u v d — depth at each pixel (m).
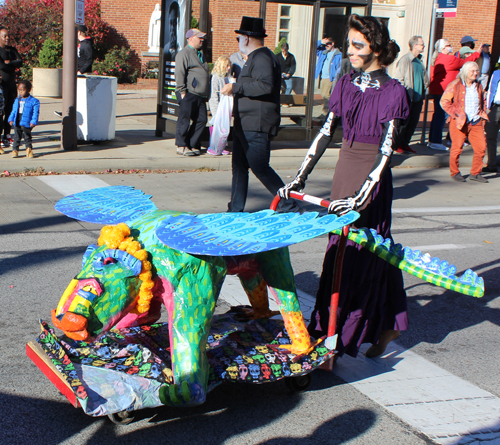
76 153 9.62
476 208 8.08
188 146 10.08
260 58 6.11
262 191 8.30
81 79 10.23
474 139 9.78
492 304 4.80
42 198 7.35
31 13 21.45
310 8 10.98
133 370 2.67
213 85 10.16
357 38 3.00
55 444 2.62
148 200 3.15
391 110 2.96
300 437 2.77
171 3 11.01
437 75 12.04
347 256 3.23
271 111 6.27
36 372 3.26
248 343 3.06
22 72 20.95
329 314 3.19
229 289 4.73
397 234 6.61
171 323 2.65
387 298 3.43
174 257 2.59
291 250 5.92
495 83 10.45
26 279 4.69
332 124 3.26
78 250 5.50
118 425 2.79
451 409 3.10
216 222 2.59
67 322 2.36
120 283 2.49
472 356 3.80
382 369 3.54
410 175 10.34
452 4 12.20
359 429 2.86
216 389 3.18
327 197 8.23
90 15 22.06
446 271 3.10
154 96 19.27
